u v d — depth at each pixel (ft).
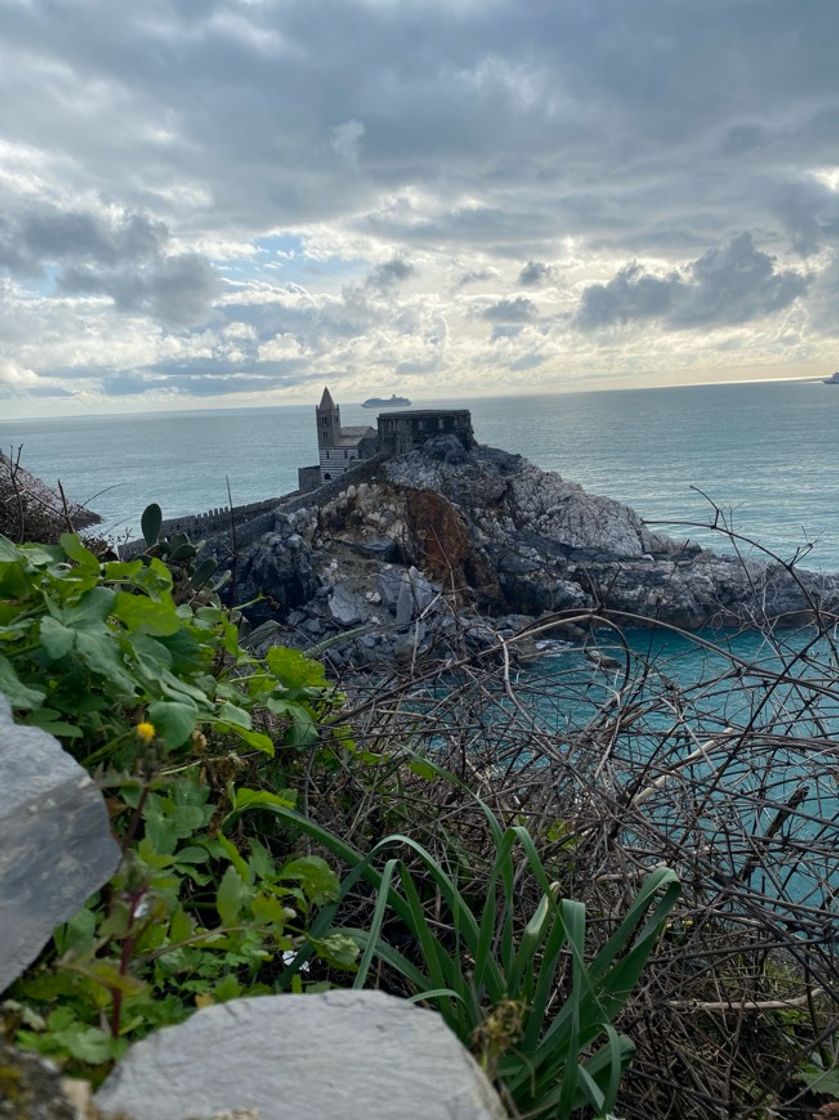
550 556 267.39
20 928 4.96
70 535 9.38
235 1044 4.28
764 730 10.45
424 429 308.60
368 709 11.35
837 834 10.28
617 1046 6.47
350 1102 3.95
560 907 6.97
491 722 11.75
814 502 375.04
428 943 7.70
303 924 9.05
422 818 10.89
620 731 10.80
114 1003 5.10
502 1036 5.10
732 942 10.52
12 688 7.35
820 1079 8.66
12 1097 3.30
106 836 5.49
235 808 8.21
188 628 9.87
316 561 264.31
